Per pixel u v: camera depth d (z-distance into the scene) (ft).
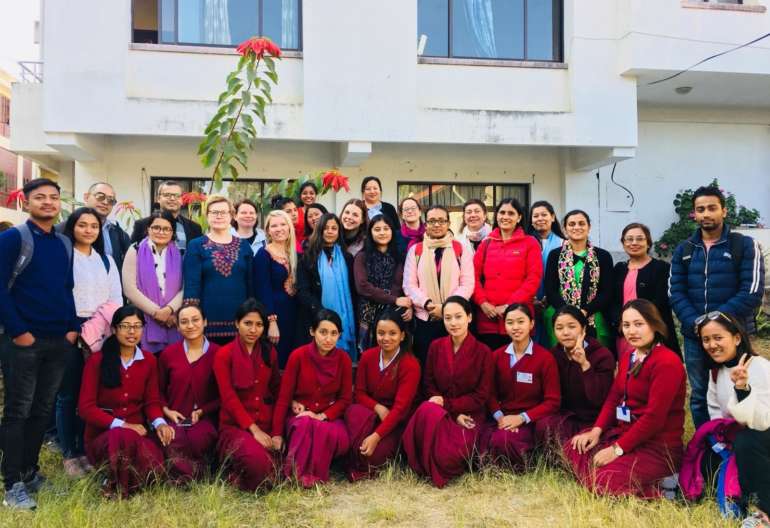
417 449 12.75
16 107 26.30
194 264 13.91
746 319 12.66
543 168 30.30
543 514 10.95
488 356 13.67
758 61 27.40
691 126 32.45
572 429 13.05
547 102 27.89
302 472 12.32
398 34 25.75
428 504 11.55
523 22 28.58
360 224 16.21
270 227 14.98
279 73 25.72
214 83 25.66
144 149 27.20
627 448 11.70
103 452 11.82
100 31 24.00
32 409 11.73
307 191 19.48
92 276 13.00
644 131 32.14
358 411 13.24
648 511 10.82
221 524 10.44
